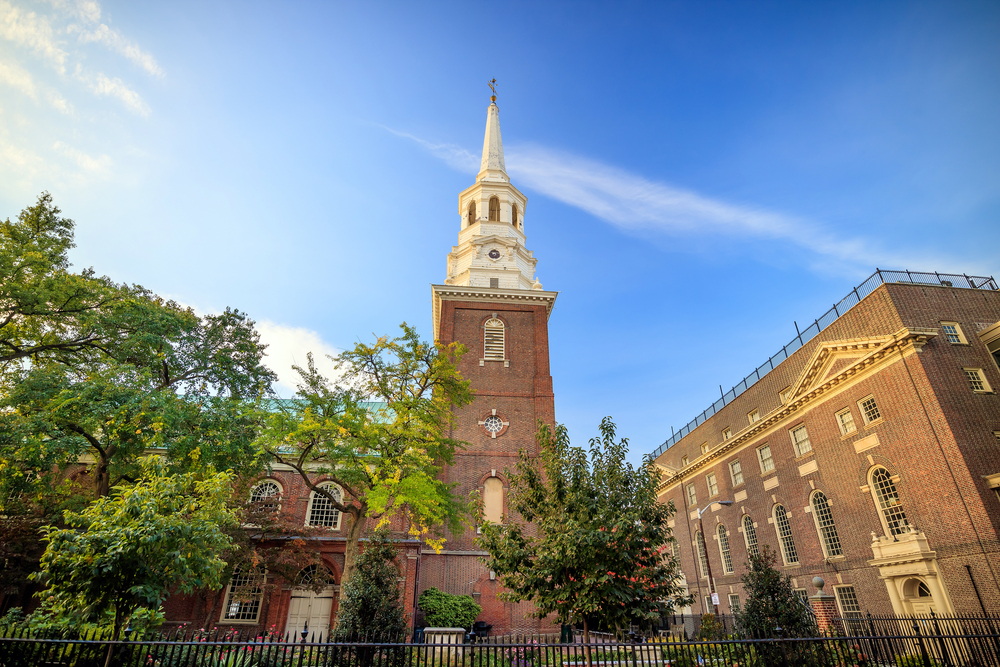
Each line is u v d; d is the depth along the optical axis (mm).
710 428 48969
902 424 27594
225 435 24922
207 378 29125
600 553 13586
